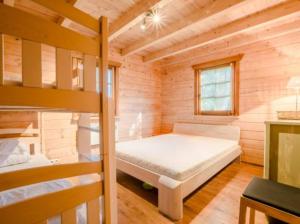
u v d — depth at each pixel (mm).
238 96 3381
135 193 2158
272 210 1080
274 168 1564
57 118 2840
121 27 2432
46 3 759
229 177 2629
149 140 3254
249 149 3264
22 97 705
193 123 4098
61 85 827
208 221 1619
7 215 636
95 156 1473
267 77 3043
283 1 2156
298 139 1438
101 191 1007
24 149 2012
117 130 3787
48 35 765
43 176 747
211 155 2227
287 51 2836
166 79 4723
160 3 1973
